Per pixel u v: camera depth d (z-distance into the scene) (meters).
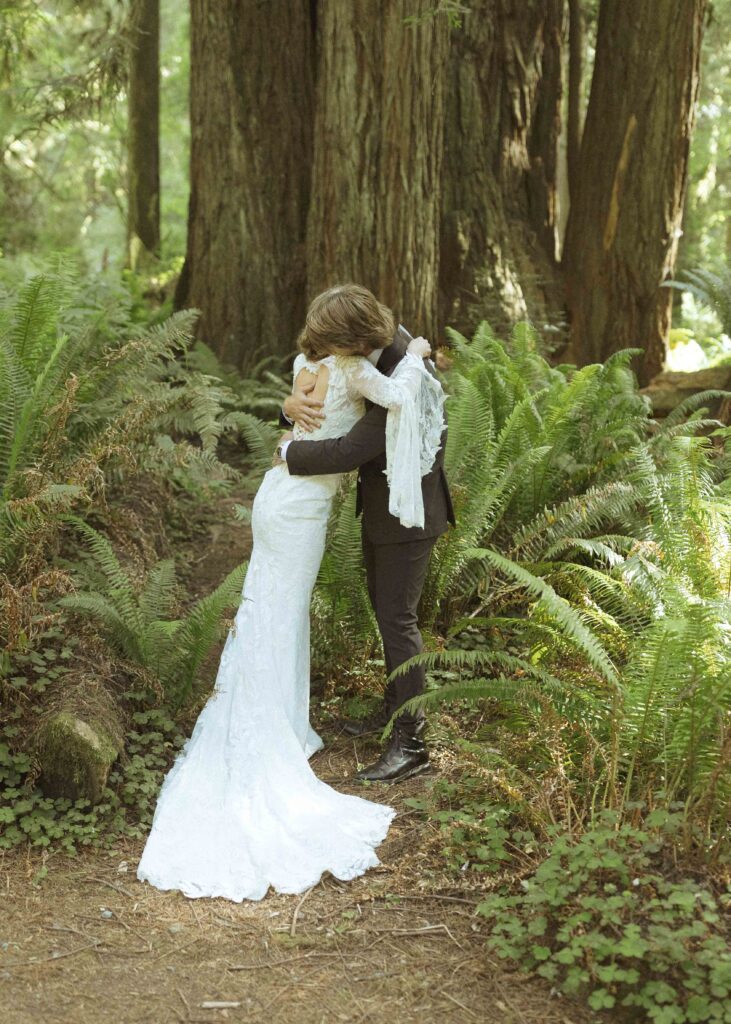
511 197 8.00
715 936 2.53
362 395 3.41
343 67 6.57
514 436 4.72
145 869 3.02
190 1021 2.43
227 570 5.16
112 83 8.98
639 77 7.32
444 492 3.68
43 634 3.62
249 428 5.45
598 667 3.31
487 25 7.70
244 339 7.41
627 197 7.48
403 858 3.11
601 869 2.76
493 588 4.55
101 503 4.25
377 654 4.31
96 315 5.12
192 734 3.63
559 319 7.81
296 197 7.50
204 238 7.45
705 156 13.22
